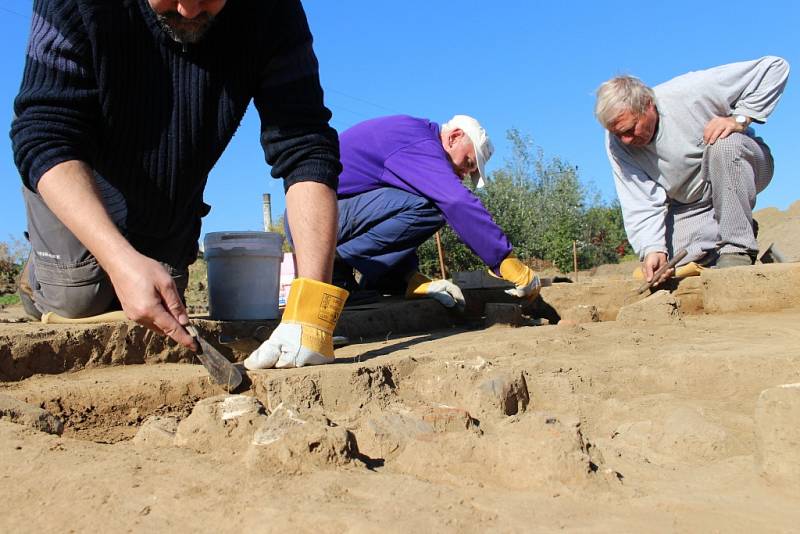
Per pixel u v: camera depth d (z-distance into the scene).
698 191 5.08
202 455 1.85
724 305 4.55
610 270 17.33
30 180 2.46
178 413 2.64
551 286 5.15
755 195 4.87
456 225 4.42
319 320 2.75
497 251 4.37
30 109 2.51
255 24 2.78
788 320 4.00
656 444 2.08
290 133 2.88
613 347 3.30
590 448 1.81
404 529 1.35
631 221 5.11
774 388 1.74
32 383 2.77
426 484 1.60
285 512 1.43
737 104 4.84
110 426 2.56
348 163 4.78
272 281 4.11
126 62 2.63
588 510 1.50
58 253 3.32
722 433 2.02
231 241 3.95
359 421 2.32
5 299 14.36
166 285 2.27
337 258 4.89
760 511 1.51
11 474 1.69
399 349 3.44
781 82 4.73
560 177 20.19
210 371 2.39
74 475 1.67
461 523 1.40
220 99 2.87
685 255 4.68
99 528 1.44
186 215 3.44
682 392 2.73
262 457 1.71
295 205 2.84
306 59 2.95
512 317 4.38
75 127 2.55
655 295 4.05
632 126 4.77
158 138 2.85
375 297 5.01
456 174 4.99
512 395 2.49
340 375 2.54
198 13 2.52
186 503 1.52
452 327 4.77
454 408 2.21
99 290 3.48
